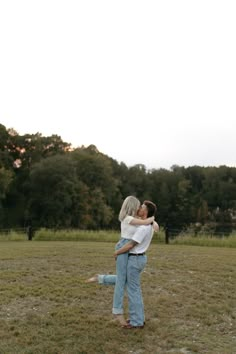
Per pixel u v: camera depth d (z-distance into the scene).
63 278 9.24
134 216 6.06
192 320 6.58
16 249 14.51
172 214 86.44
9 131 70.50
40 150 71.06
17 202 64.81
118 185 78.94
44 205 62.06
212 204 92.12
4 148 68.50
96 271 10.25
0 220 61.09
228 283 9.11
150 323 6.27
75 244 17.16
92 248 14.88
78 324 6.15
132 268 5.96
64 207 62.41
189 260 12.07
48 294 7.82
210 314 6.89
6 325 6.06
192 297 7.90
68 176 62.28
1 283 8.70
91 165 68.25
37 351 5.11
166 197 87.44
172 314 6.83
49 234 21.91
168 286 8.66
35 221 61.91
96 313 6.77
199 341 5.66
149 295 7.98
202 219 86.94
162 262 11.62
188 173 96.81
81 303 7.35
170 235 20.95
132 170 90.25
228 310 7.14
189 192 92.50
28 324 6.13
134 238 5.85
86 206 64.00
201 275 9.85
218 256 13.13
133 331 5.88
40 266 10.79
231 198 92.19
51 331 5.81
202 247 17.09
